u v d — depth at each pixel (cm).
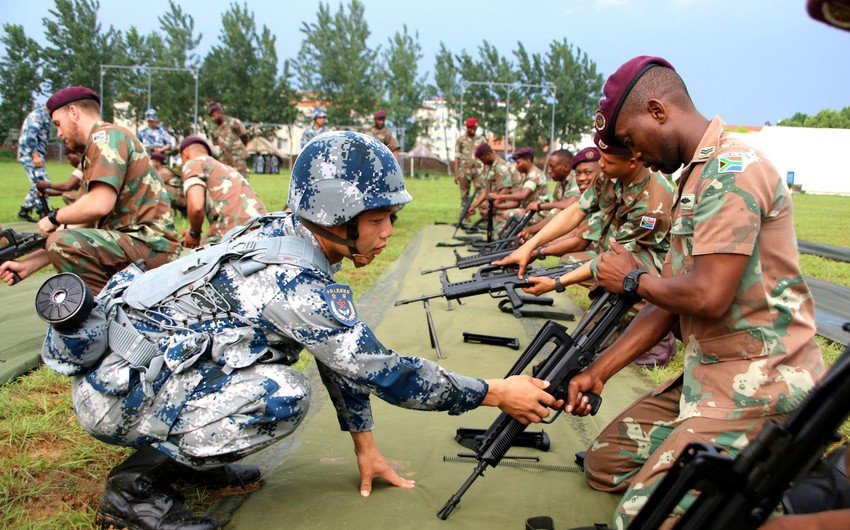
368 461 310
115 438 273
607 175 477
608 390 461
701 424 252
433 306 709
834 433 152
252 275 264
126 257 499
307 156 262
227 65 6216
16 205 1541
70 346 258
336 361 259
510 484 323
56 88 5906
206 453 261
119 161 484
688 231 264
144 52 6266
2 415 387
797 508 249
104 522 279
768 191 242
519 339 589
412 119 7231
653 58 267
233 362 264
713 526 160
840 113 6228
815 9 119
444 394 267
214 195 648
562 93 6681
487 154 1220
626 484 310
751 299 247
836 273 955
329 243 271
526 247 466
